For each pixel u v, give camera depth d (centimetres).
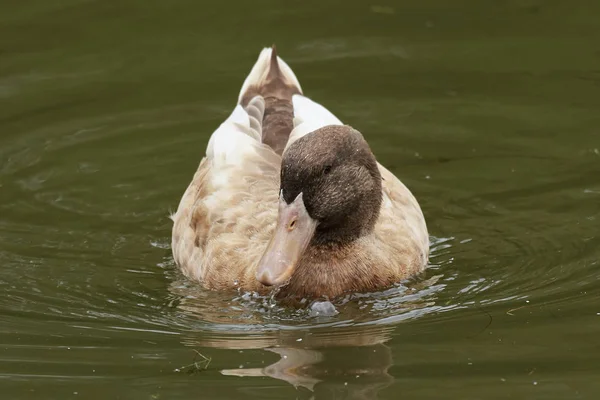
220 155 1422
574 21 1936
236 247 1322
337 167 1225
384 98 1770
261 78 1580
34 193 1566
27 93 1780
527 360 1098
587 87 1764
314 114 1428
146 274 1383
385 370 1093
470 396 1028
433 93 1773
